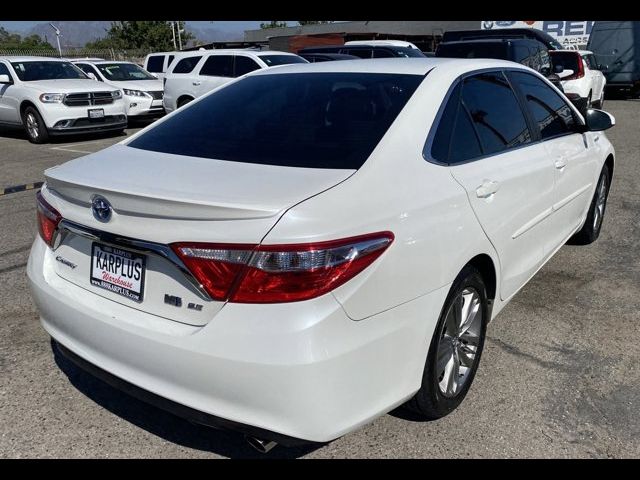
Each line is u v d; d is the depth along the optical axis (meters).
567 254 5.05
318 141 2.58
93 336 2.36
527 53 11.96
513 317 3.88
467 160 2.83
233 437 2.72
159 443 2.66
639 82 18.86
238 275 2.00
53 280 2.59
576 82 13.38
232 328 2.02
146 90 14.20
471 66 3.21
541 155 3.56
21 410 2.87
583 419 2.84
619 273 4.63
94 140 12.49
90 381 3.12
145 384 2.24
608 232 5.66
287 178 2.27
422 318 2.37
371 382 2.20
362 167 2.35
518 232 3.24
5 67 12.38
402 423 2.80
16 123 12.19
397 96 2.79
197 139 2.80
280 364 1.97
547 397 3.01
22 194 7.21
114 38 46.44
